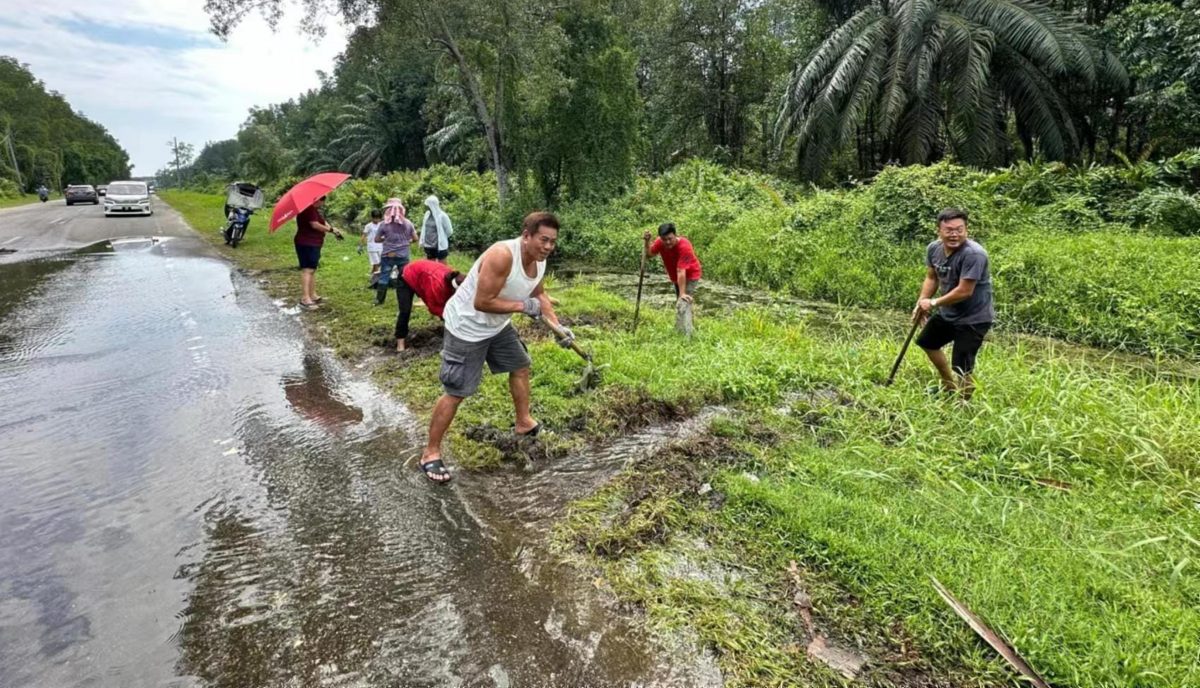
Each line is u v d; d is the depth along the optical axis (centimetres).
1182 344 651
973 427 405
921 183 1002
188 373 546
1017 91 1477
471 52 1542
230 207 1443
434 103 1880
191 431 427
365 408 470
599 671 222
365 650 234
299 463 381
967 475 353
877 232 1016
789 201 1631
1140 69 1245
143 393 498
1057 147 1438
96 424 438
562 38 1416
